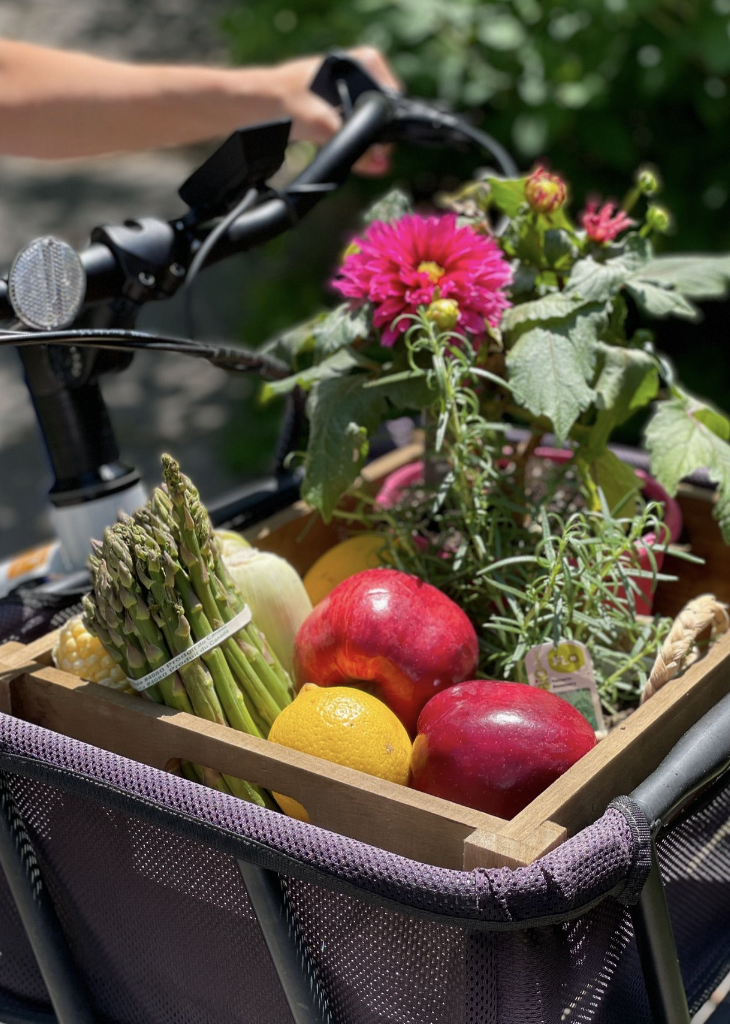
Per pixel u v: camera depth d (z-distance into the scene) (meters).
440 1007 0.67
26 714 0.92
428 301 0.99
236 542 1.07
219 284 4.52
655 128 2.39
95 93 1.36
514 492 1.12
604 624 0.94
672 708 0.81
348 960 0.71
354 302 1.07
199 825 0.69
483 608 1.07
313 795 0.76
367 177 2.73
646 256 1.07
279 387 1.12
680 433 1.04
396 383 1.04
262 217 1.12
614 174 2.45
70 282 0.92
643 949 0.73
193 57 5.87
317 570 1.14
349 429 1.04
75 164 5.74
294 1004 0.72
